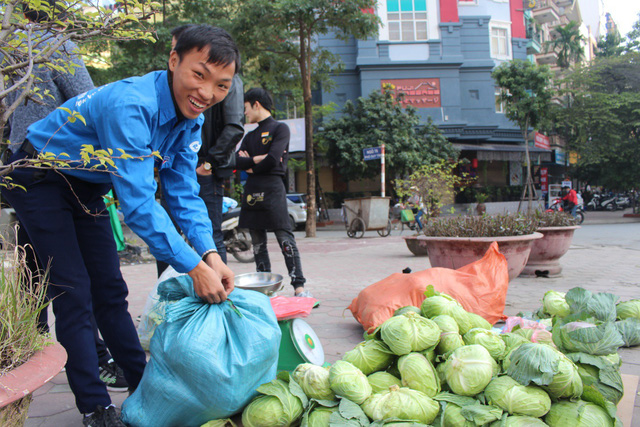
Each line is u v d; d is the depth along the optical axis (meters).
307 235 13.61
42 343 1.55
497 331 2.42
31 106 2.30
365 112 20.50
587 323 2.19
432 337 1.98
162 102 1.86
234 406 1.78
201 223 2.10
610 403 1.75
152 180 1.78
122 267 7.23
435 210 12.91
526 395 1.71
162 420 1.80
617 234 12.17
